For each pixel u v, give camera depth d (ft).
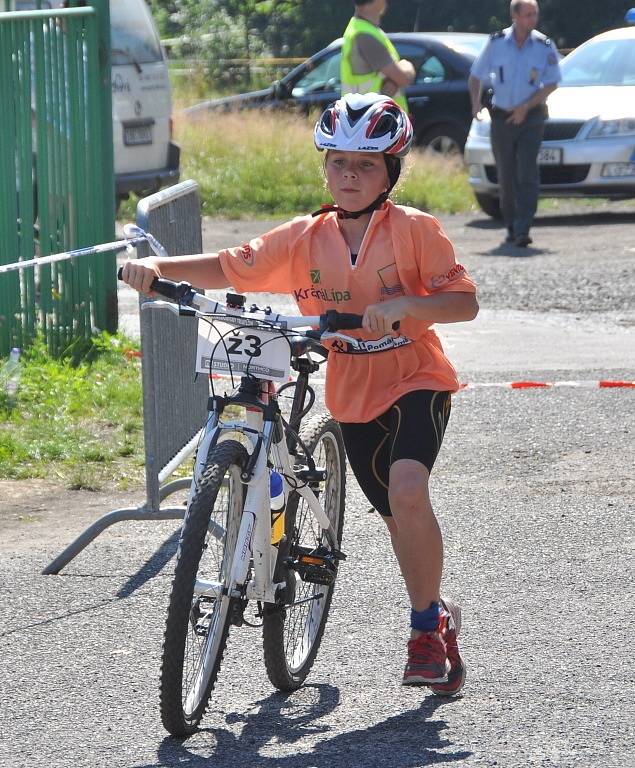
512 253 102.01
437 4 263.70
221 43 274.16
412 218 30.94
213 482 29.04
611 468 51.78
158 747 30.07
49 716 31.65
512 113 101.91
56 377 61.05
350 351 31.71
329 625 37.27
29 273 64.13
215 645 30.76
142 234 39.83
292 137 145.38
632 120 112.68
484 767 28.81
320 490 34.45
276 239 31.94
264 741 30.35
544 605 38.42
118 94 98.53
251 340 30.37
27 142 63.05
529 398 62.08
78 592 39.68
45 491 49.29
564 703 32.01
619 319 80.64
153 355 42.14
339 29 277.23
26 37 62.75
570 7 265.95
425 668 31.24
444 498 48.44
